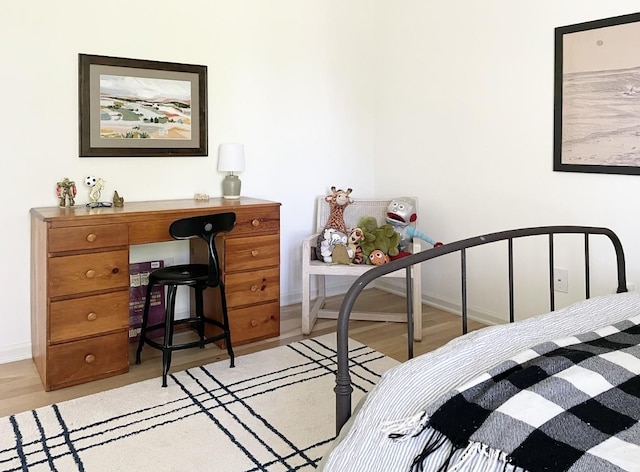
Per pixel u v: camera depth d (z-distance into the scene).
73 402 2.35
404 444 1.08
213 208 2.89
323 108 3.84
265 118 3.57
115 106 2.98
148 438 2.05
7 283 2.77
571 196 2.90
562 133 2.89
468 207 3.47
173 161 3.23
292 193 3.77
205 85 3.27
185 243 3.30
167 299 2.56
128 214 2.61
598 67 2.70
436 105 3.62
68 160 2.88
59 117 2.83
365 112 4.07
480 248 3.42
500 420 1.02
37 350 2.69
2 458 1.92
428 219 3.76
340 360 1.29
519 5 3.06
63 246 2.44
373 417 1.16
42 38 2.74
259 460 1.91
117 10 2.94
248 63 3.45
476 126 3.37
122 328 2.65
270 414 2.24
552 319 1.59
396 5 3.83
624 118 2.62
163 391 2.46
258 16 3.46
